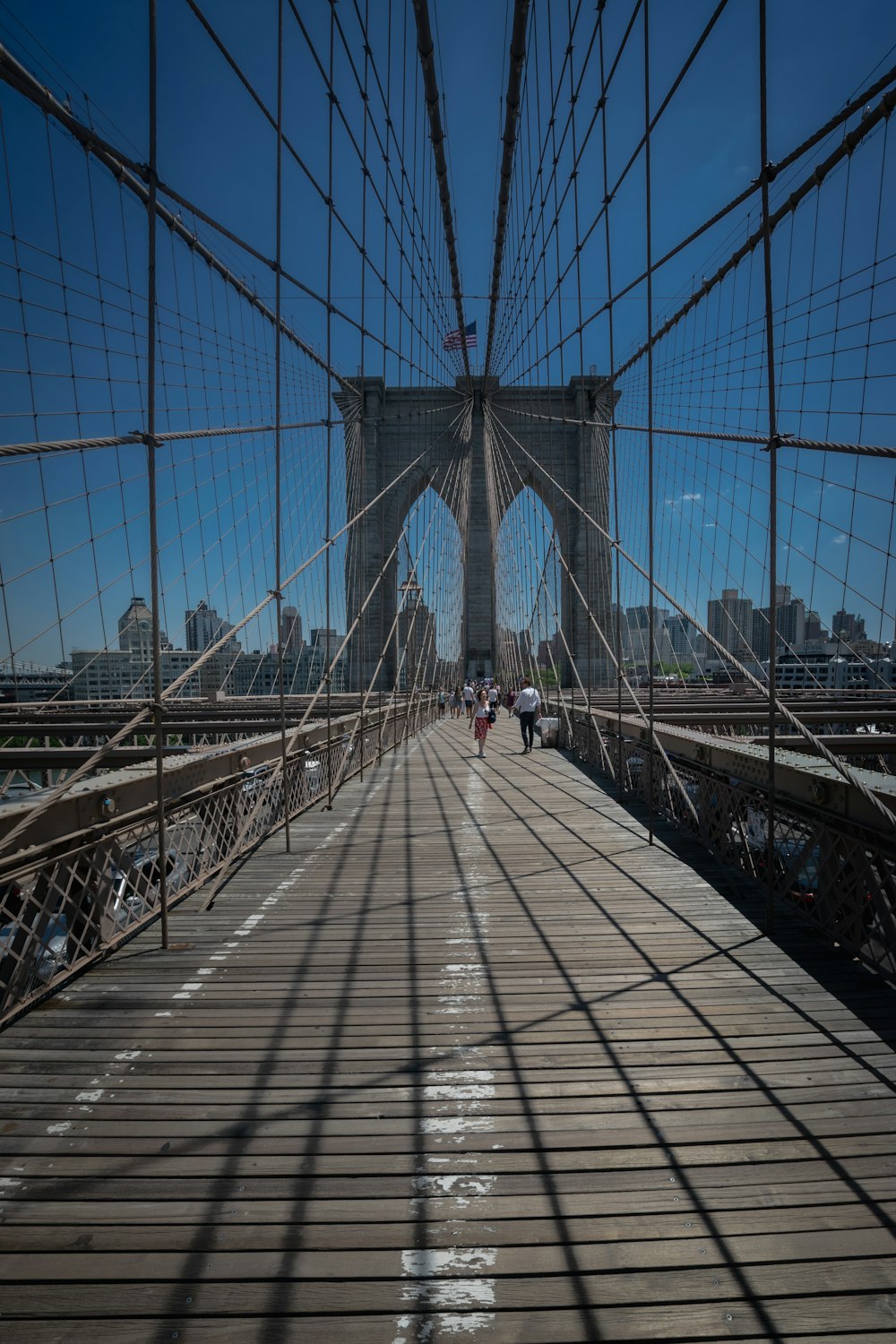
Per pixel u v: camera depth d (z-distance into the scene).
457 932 4.15
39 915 3.24
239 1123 2.35
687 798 6.12
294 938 4.07
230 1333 1.62
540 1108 2.43
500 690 28.91
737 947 3.82
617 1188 2.05
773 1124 2.33
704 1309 1.68
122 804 3.94
